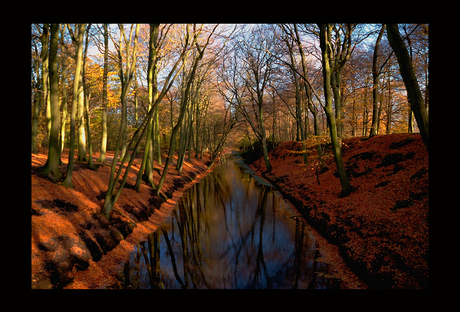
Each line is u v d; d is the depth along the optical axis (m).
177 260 8.01
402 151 13.05
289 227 11.21
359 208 9.67
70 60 15.19
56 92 8.88
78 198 8.87
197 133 39.75
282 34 20.73
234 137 66.00
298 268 7.43
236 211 14.20
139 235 9.65
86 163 13.93
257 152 41.88
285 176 21.86
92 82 14.88
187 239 9.82
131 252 8.33
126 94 9.69
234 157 62.38
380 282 5.95
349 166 15.05
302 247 8.95
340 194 12.12
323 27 11.48
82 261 6.53
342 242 8.36
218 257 8.30
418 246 6.21
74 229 7.26
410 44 16.78
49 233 6.56
